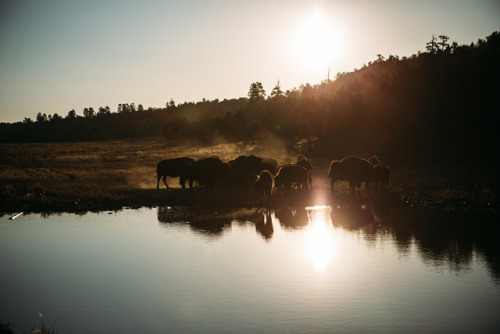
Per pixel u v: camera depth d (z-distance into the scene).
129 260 13.84
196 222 19.75
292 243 15.76
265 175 25.08
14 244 16.00
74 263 13.58
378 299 10.62
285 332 8.98
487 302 10.43
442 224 18.95
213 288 11.39
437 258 13.85
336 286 11.47
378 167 28.62
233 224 19.23
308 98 90.19
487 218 20.33
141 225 19.22
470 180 34.94
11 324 9.43
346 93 87.06
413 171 44.03
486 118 60.78
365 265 13.16
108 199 25.94
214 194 27.39
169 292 11.15
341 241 16.00
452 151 55.62
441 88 68.81
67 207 23.72
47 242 16.27
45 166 57.28
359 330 9.03
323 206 23.78
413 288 11.32
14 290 11.41
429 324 9.29
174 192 27.97
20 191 28.25
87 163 62.16
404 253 14.41
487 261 13.52
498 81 64.12
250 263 13.41
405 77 75.94
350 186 28.09
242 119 113.38
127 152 87.00
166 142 124.19
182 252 14.71
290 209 22.95
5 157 79.75
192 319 9.59
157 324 9.41
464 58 77.81
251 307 10.21
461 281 11.80
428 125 63.94
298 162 30.61
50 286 11.64
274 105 110.50
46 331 8.84
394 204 24.38
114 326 9.34
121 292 11.19
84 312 10.02
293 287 11.41
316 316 9.71
